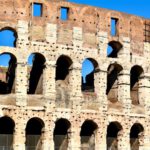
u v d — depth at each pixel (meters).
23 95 79.12
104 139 84.88
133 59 90.69
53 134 81.94
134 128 93.19
